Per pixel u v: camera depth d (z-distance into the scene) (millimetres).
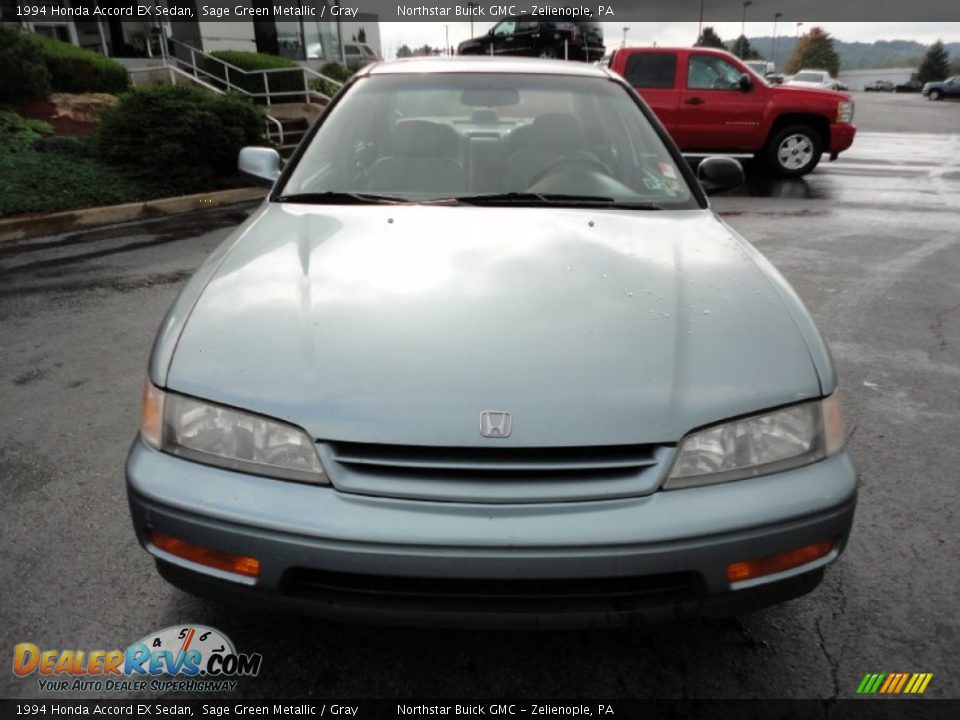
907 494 2623
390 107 2891
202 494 1495
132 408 3199
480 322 1679
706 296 1844
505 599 1489
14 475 2648
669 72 10078
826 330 4301
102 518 2400
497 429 1440
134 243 6367
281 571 1471
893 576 2188
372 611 1501
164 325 1779
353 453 1473
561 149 2785
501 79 2990
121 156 8305
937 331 4289
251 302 1783
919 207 8219
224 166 8797
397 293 1799
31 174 7551
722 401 1530
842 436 1653
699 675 1822
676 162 2793
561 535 1410
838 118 9945
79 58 11125
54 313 4441
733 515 1465
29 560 2188
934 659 1881
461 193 2592
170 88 8453
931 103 39531
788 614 2029
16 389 3379
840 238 6641
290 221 2330
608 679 1808
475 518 1420
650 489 1460
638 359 1588
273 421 1503
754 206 8273
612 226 2303
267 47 17594
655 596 1514
